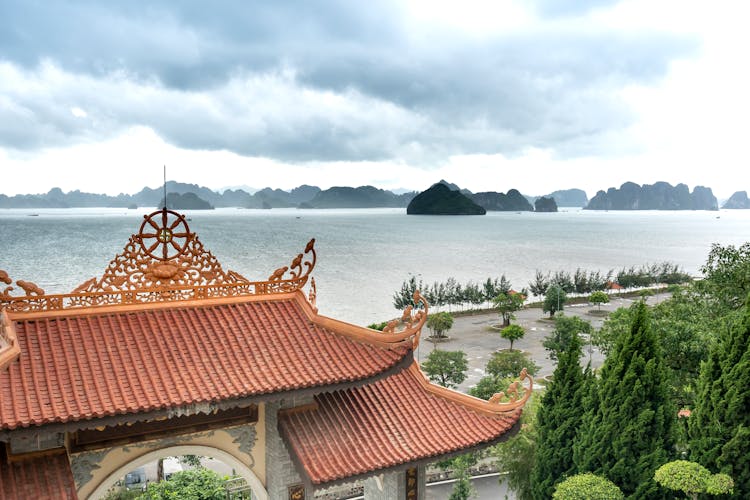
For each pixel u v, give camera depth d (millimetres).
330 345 12602
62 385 9898
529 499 24141
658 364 19016
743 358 17688
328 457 11805
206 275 12930
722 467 17391
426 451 12398
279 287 13758
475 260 171750
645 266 153750
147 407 9805
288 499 12906
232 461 12906
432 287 119438
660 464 17969
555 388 22016
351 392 13875
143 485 30766
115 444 11367
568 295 114375
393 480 14250
